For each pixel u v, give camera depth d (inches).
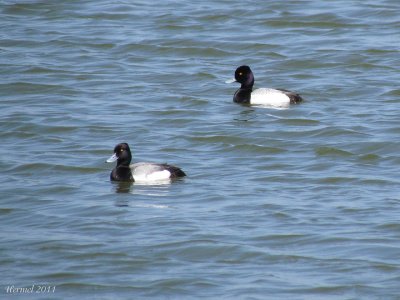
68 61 1359.5
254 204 824.3
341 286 669.3
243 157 970.7
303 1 1630.2
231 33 1476.4
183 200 834.8
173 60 1371.8
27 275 695.1
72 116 1114.7
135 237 758.5
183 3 1637.6
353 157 964.0
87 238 757.9
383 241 744.3
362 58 1344.7
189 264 713.6
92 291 670.5
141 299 657.0
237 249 732.0
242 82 1173.7
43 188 874.1
